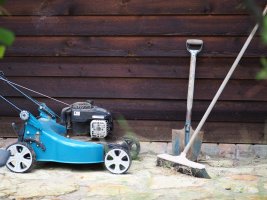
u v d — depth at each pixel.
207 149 4.62
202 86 4.60
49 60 4.67
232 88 4.58
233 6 4.45
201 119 4.50
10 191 3.44
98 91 4.67
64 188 3.53
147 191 3.46
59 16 4.59
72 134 4.24
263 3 4.39
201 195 3.39
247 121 4.61
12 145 3.88
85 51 4.61
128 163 3.93
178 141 4.41
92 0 4.54
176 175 3.94
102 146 3.97
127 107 4.68
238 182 3.73
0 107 4.76
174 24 4.51
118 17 4.55
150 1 4.50
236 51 4.50
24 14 4.60
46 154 3.93
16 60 4.69
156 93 4.63
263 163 4.41
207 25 4.49
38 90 4.71
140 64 4.60
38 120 4.04
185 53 4.54
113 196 3.36
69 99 4.71
